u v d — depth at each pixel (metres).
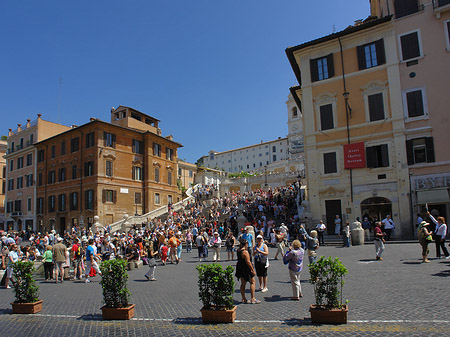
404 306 8.11
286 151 107.56
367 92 25.83
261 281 10.93
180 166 74.69
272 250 21.67
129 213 44.25
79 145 43.97
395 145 24.47
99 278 16.78
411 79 24.47
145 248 20.66
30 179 52.03
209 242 24.70
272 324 7.44
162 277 15.28
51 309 10.04
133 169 45.78
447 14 23.77
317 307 7.55
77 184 43.28
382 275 11.78
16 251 15.54
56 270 15.65
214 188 53.03
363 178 25.31
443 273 11.41
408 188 23.77
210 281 7.99
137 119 51.81
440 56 23.75
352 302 8.77
